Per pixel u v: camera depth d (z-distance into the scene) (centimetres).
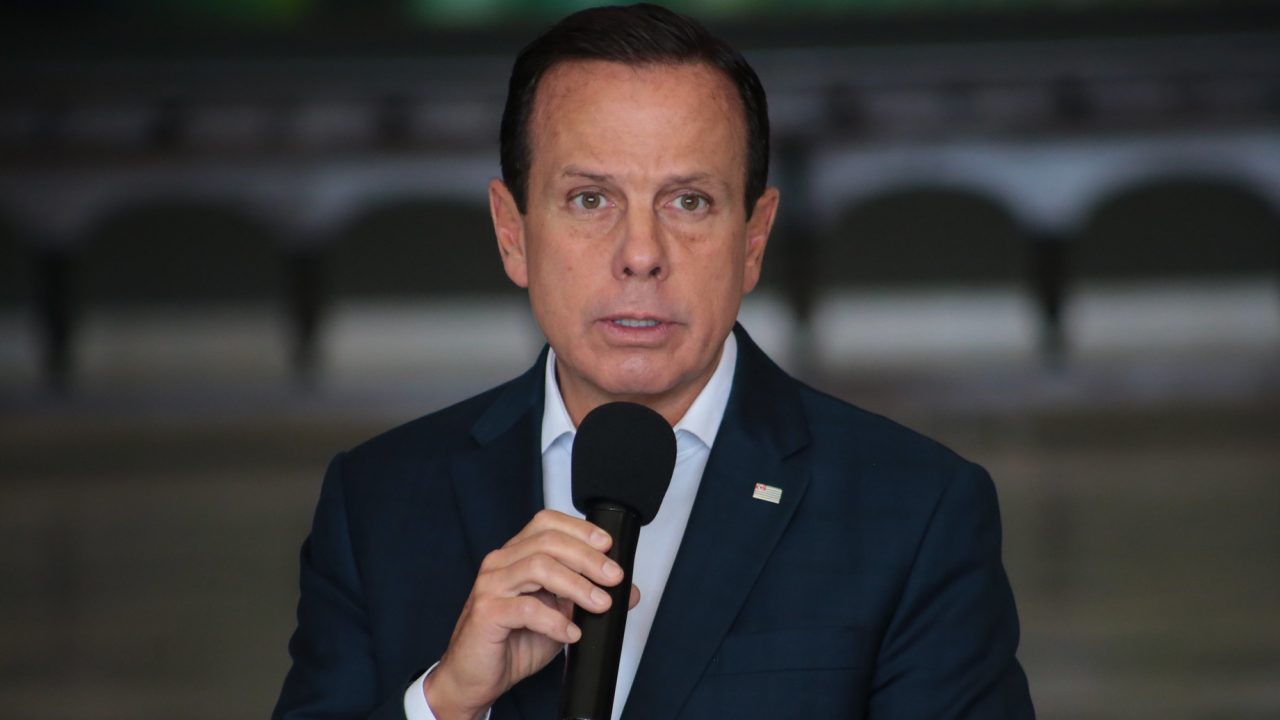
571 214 447
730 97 444
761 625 454
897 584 459
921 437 488
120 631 2073
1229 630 1944
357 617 489
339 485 509
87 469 3844
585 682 398
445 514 488
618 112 435
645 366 450
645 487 424
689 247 445
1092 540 2591
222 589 2348
